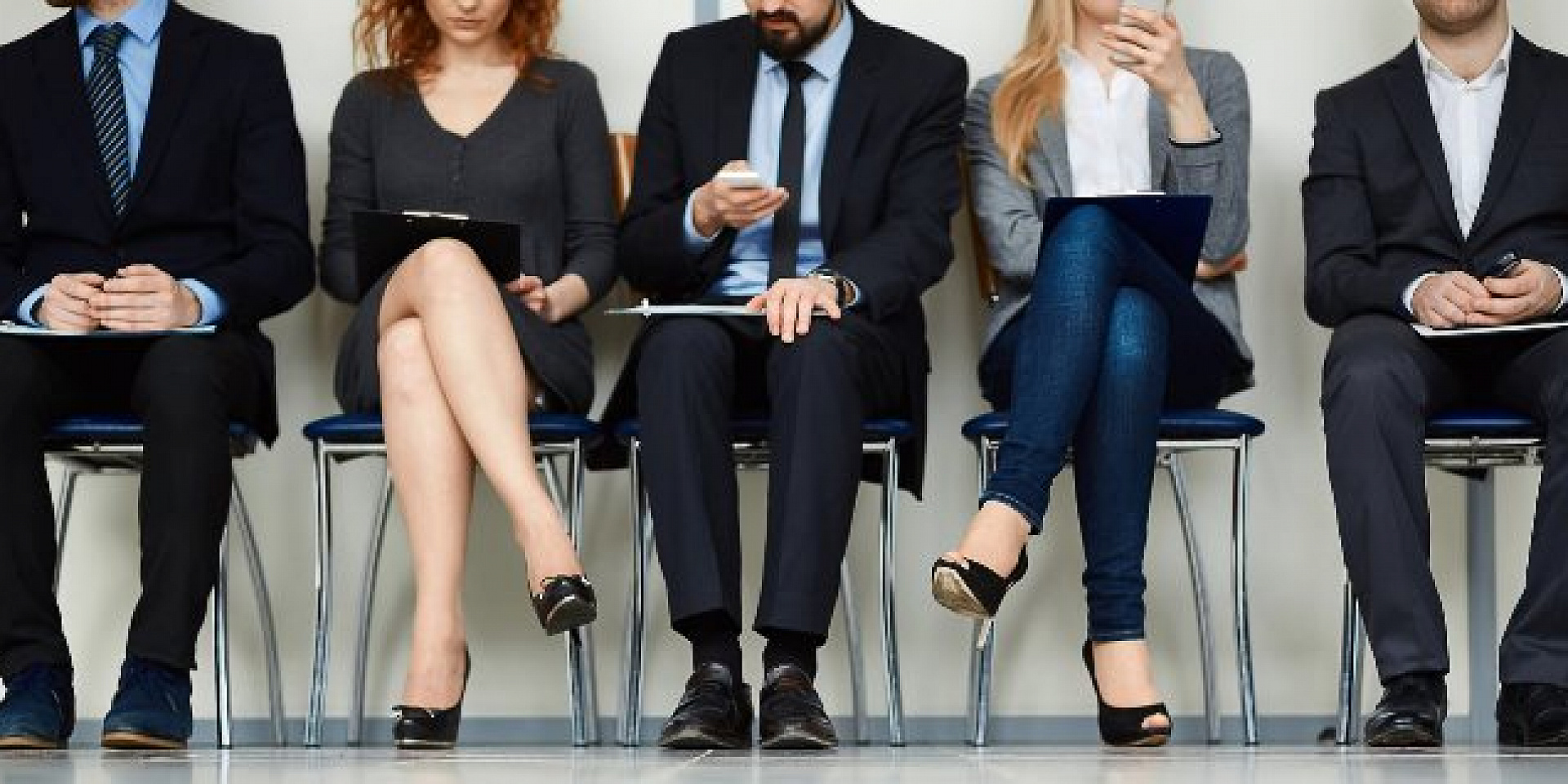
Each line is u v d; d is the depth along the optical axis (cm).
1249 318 372
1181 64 317
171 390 294
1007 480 263
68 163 332
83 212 331
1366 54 375
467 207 342
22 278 327
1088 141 341
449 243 277
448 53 352
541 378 309
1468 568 372
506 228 289
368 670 364
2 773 211
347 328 344
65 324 301
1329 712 369
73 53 337
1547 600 281
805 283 285
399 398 272
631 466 313
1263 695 369
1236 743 343
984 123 344
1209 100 338
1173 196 276
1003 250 330
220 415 297
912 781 187
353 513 367
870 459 329
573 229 345
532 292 321
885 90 327
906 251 305
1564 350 290
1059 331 268
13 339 303
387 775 200
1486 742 344
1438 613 283
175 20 339
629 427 309
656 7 373
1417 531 286
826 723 267
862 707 343
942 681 365
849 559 365
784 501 274
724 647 276
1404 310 306
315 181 372
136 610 290
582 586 259
